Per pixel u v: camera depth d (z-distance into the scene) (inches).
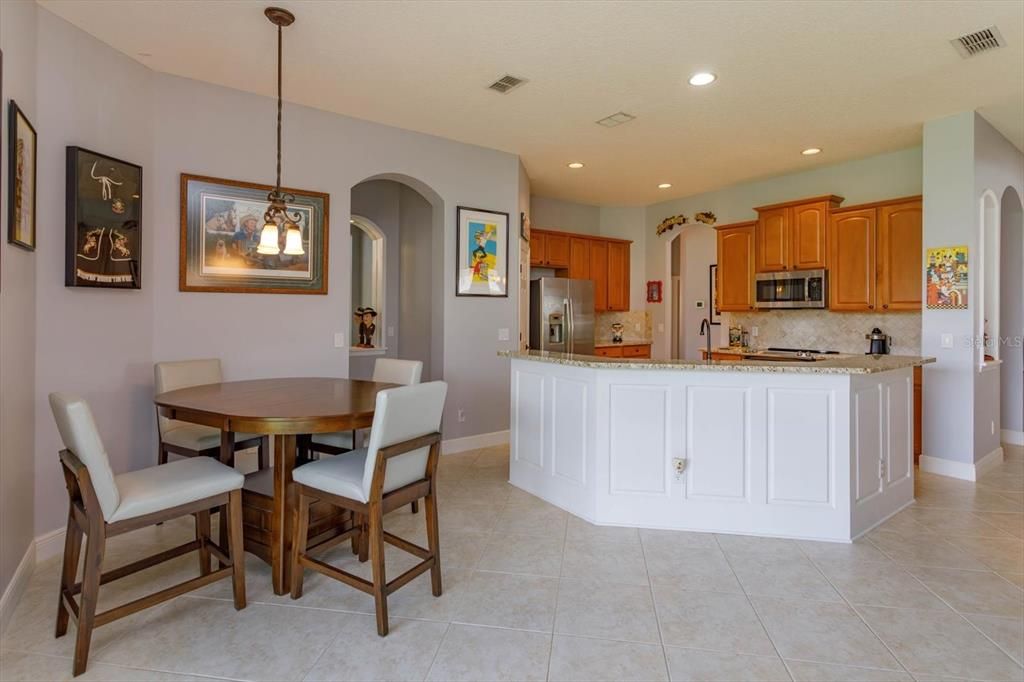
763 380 118.7
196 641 80.6
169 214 134.1
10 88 90.6
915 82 136.7
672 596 93.9
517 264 204.2
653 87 140.0
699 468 121.8
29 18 99.0
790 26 110.2
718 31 112.3
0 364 87.7
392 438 85.0
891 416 132.2
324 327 160.6
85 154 112.0
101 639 80.8
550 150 195.0
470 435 194.4
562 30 112.5
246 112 145.3
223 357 143.2
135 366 127.5
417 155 177.0
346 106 155.3
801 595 94.3
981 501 141.9
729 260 237.3
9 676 72.1
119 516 75.6
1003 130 172.6
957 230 159.9
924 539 118.2
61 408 74.1
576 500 132.2
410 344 227.1
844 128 170.6
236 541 89.0
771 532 119.3
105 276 117.3
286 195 150.9
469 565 105.5
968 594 94.7
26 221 95.8
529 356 143.8
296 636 82.1
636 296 292.4
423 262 216.1
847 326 212.8
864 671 74.0
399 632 83.2
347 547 114.8
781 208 215.8
